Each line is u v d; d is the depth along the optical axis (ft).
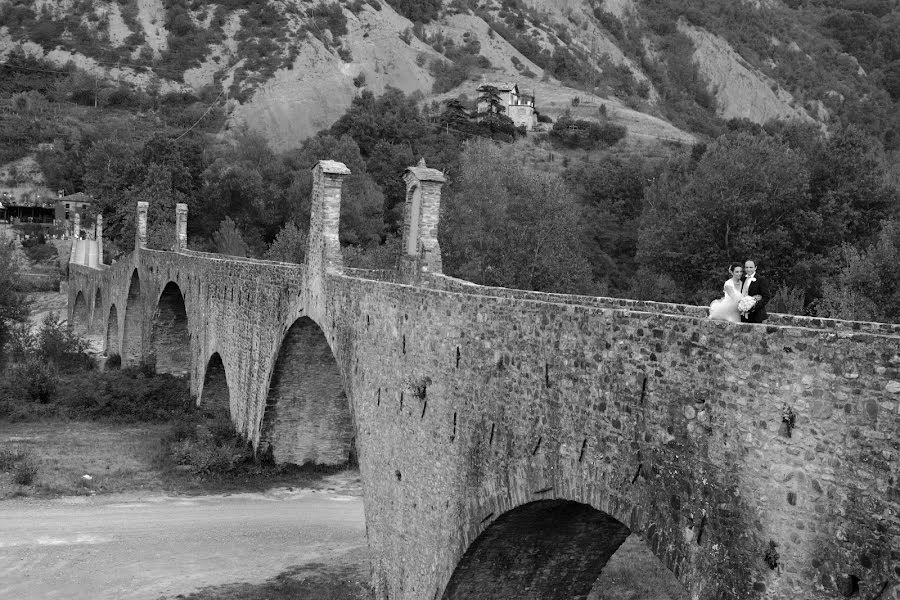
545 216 207.10
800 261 171.94
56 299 412.98
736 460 44.06
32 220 498.69
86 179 483.10
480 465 67.26
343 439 149.18
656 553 48.88
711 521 45.34
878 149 274.98
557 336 58.18
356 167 366.43
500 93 567.59
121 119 595.06
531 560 71.61
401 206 337.11
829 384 39.50
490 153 279.69
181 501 133.90
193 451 150.71
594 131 539.70
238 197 358.02
